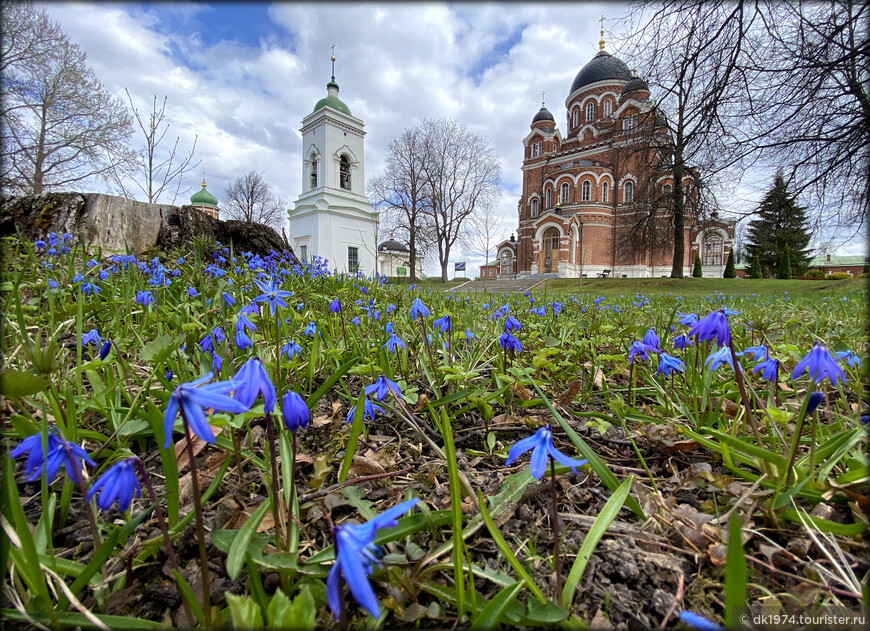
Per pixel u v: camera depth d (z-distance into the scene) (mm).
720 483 1333
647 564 1086
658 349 1844
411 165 41625
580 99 44750
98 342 1846
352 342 2604
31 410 1640
